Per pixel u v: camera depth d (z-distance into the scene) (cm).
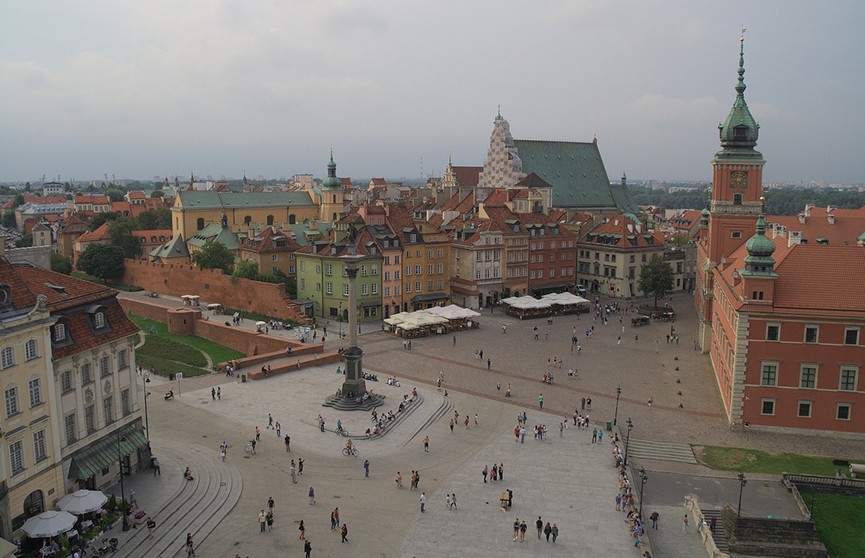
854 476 7544
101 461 6781
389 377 11162
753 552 6197
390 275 15775
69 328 6588
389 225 16238
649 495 7206
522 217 18538
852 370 8431
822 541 6391
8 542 5206
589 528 6481
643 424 9169
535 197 19475
